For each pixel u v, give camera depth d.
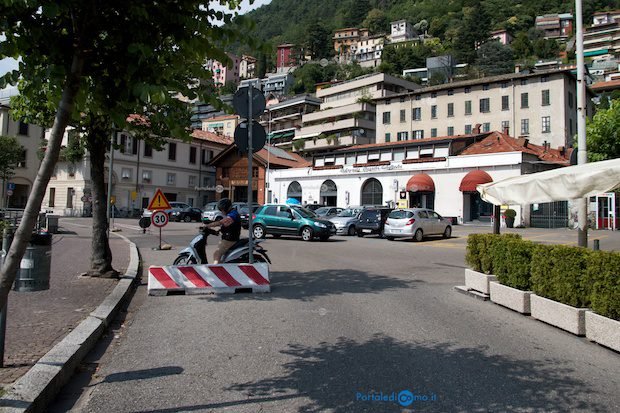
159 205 16.39
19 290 5.37
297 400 3.84
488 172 35.66
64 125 2.94
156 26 3.21
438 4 163.12
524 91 56.84
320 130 78.19
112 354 5.10
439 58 107.62
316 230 20.92
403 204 39.16
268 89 139.38
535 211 34.31
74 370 4.50
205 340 5.61
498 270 7.91
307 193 48.75
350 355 5.04
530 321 6.70
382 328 6.22
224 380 4.30
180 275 8.57
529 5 143.00
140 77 3.13
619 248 18.30
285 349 5.25
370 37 153.50
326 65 133.38
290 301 7.96
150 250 16.08
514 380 4.33
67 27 3.09
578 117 9.87
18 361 4.33
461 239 23.81
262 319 6.68
